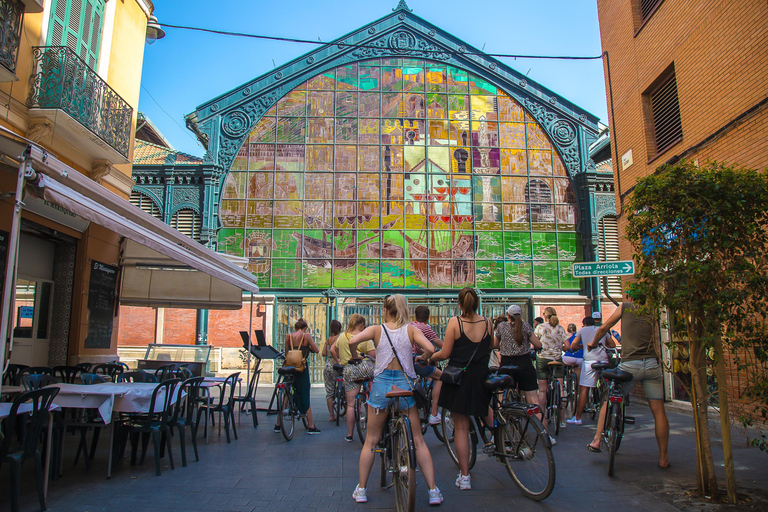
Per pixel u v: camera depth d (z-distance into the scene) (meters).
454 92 18.30
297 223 17.16
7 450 4.29
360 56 18.19
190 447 7.19
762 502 4.65
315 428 8.27
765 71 7.71
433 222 17.47
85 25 10.17
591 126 18.22
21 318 9.10
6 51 7.62
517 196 17.83
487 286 17.23
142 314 16.20
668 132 10.79
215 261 8.70
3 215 8.13
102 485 5.25
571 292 17.39
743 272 4.67
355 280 16.98
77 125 9.01
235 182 17.30
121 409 5.68
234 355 16.20
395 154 17.75
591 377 8.73
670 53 10.31
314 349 8.60
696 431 4.98
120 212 5.90
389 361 4.62
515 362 6.81
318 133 17.70
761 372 5.04
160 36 13.58
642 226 5.30
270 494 4.95
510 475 5.19
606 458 6.35
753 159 7.96
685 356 5.33
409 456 3.96
